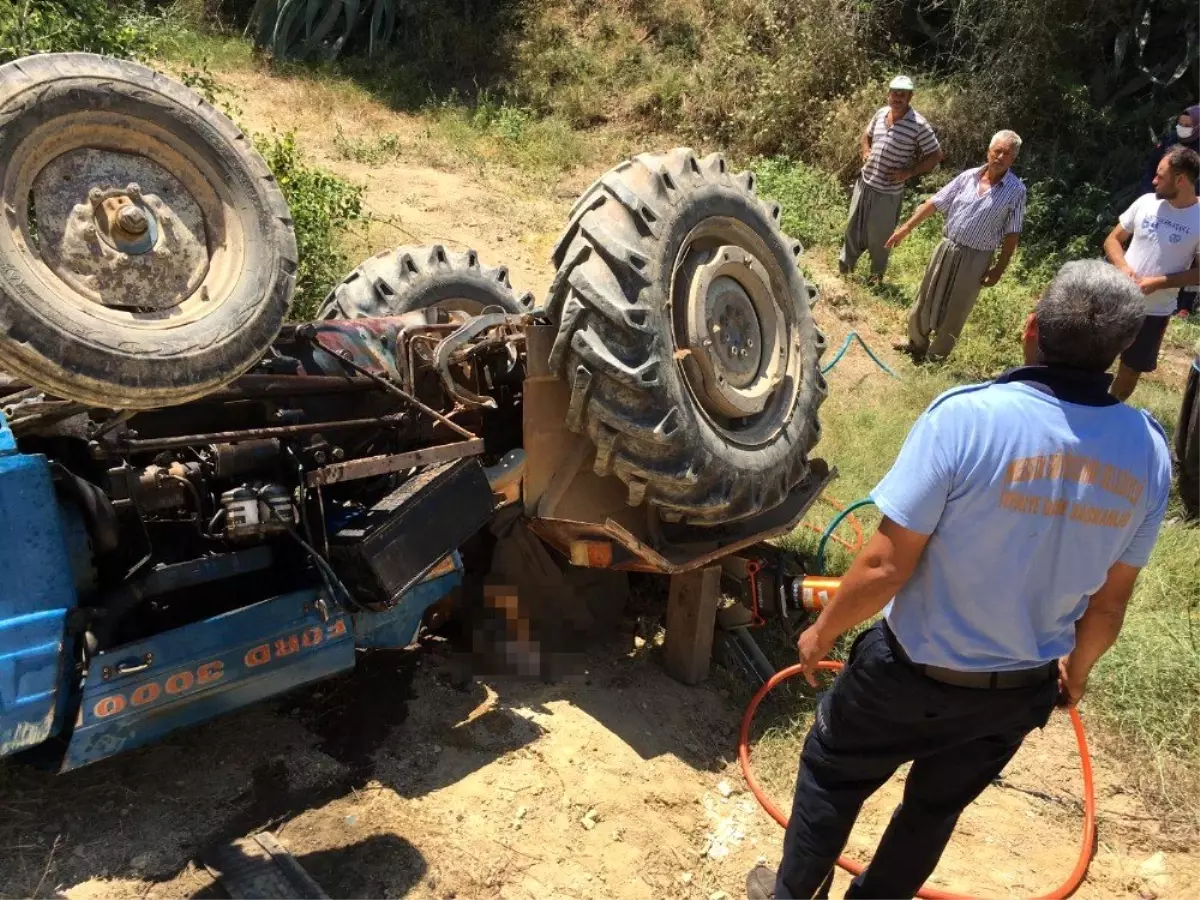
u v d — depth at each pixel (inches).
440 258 177.8
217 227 103.1
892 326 342.0
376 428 132.8
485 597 147.5
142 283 96.7
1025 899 125.0
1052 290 89.1
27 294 85.8
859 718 99.3
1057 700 108.1
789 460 157.2
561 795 125.4
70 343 87.4
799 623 172.1
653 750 137.2
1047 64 480.7
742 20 508.4
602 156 433.1
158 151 99.8
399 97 449.7
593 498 142.1
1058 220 444.8
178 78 359.3
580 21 525.7
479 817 120.0
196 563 112.3
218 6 507.8
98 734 100.3
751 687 155.6
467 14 510.9
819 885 106.0
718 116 469.7
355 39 514.0
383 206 329.1
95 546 103.1
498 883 112.3
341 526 124.9
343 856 111.1
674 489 136.0
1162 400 303.9
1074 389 88.6
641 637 164.1
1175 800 146.8
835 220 400.2
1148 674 162.7
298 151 289.7
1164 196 235.0
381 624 128.6
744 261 149.2
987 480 87.2
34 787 112.7
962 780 100.3
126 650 102.2
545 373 134.6
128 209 94.5
